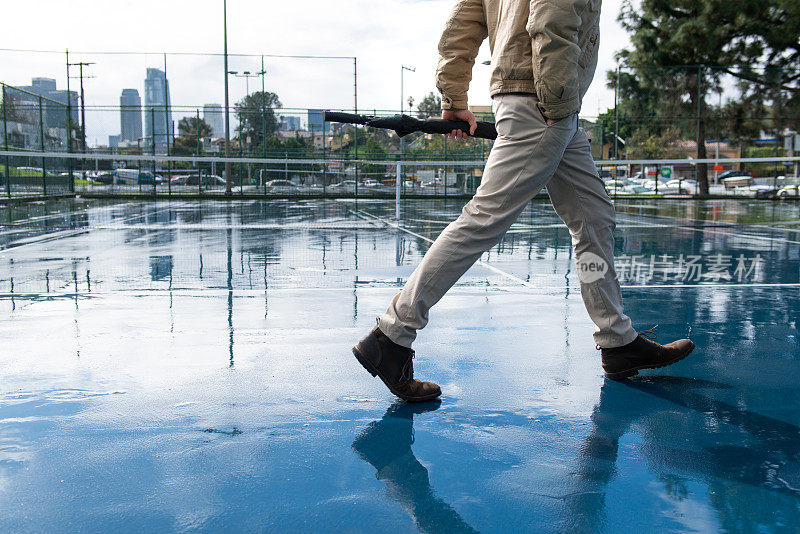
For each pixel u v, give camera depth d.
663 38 26.50
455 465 1.62
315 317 3.39
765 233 9.21
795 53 25.02
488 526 1.33
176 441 1.76
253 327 3.15
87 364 2.50
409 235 8.52
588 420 1.95
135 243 7.36
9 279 4.70
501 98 2.05
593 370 2.47
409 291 2.03
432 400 2.12
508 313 3.52
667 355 2.34
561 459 1.67
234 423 1.89
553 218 12.97
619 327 2.31
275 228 9.74
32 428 1.84
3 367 2.46
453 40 2.20
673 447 1.75
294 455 1.67
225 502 1.42
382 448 1.72
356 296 4.02
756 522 1.36
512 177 2.02
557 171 2.25
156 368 2.45
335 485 1.50
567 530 1.32
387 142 24.19
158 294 4.08
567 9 1.86
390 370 2.03
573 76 1.93
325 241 7.66
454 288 4.36
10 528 1.31
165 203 19.44
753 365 2.56
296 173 23.98
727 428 1.89
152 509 1.39
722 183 24.78
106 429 1.84
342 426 1.88
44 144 19.11
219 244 7.27
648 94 22.72
